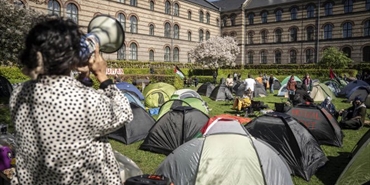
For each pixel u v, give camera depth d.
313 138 7.88
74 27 1.78
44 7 31.48
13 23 12.85
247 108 15.28
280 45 53.84
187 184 5.53
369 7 44.00
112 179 1.92
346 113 12.55
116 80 21.50
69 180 1.71
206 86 25.00
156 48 46.25
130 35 41.84
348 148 9.42
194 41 54.28
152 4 45.62
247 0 58.41
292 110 10.55
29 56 1.68
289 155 7.22
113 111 1.85
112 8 39.22
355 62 45.59
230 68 58.00
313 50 50.12
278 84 30.92
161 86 18.12
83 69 1.95
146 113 10.93
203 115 9.16
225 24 60.34
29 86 1.73
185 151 5.93
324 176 7.16
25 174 1.77
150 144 9.14
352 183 5.41
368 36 44.22
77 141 1.69
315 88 21.09
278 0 54.91
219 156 5.62
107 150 1.93
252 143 5.82
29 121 1.69
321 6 48.97
